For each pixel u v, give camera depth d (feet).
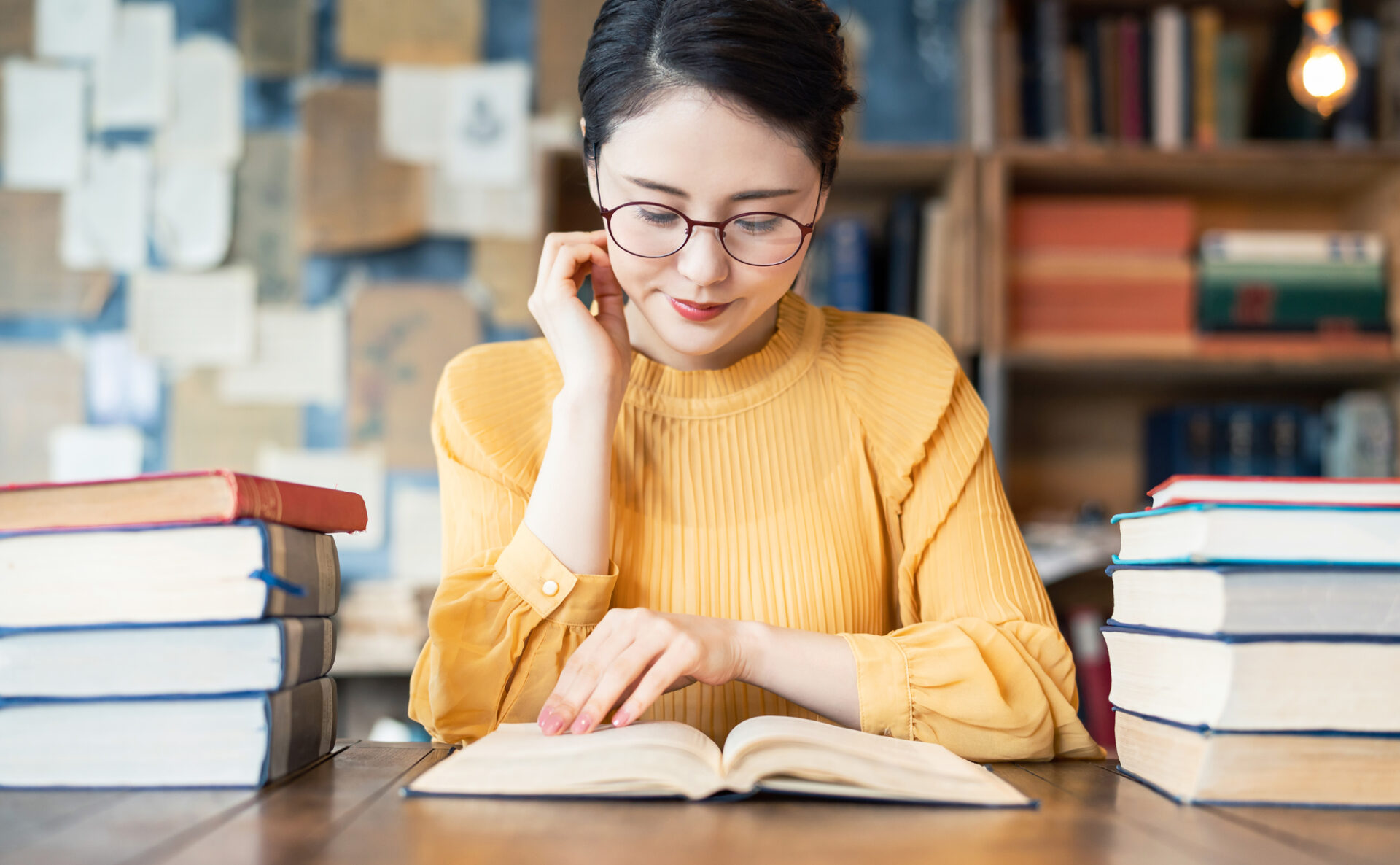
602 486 2.90
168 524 2.16
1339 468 7.59
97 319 8.46
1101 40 7.73
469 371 3.35
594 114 2.82
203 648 2.18
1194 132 7.74
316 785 2.22
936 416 3.40
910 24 8.85
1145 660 2.35
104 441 8.41
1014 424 8.60
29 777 2.18
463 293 8.64
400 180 8.64
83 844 1.76
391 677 7.94
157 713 2.18
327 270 8.61
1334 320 7.63
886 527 3.52
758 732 2.23
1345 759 2.06
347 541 8.44
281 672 2.20
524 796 2.08
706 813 1.99
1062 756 2.91
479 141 8.71
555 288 3.07
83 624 2.17
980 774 2.24
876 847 1.77
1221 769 2.07
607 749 2.18
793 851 1.74
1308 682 2.02
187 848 1.73
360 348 8.57
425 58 8.73
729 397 3.35
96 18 8.60
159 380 8.46
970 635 2.94
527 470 3.16
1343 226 8.45
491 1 8.80
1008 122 7.77
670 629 2.60
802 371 3.47
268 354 8.52
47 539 2.18
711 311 2.89
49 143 8.52
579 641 2.86
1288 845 1.79
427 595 7.82
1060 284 7.72
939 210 7.79
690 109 2.62
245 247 8.56
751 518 3.32
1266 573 2.03
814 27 2.73
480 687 2.85
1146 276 7.70
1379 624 2.04
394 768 2.41
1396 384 7.91
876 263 8.36
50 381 8.41
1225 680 2.02
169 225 8.52
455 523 3.24
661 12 2.69
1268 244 7.69
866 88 8.82
